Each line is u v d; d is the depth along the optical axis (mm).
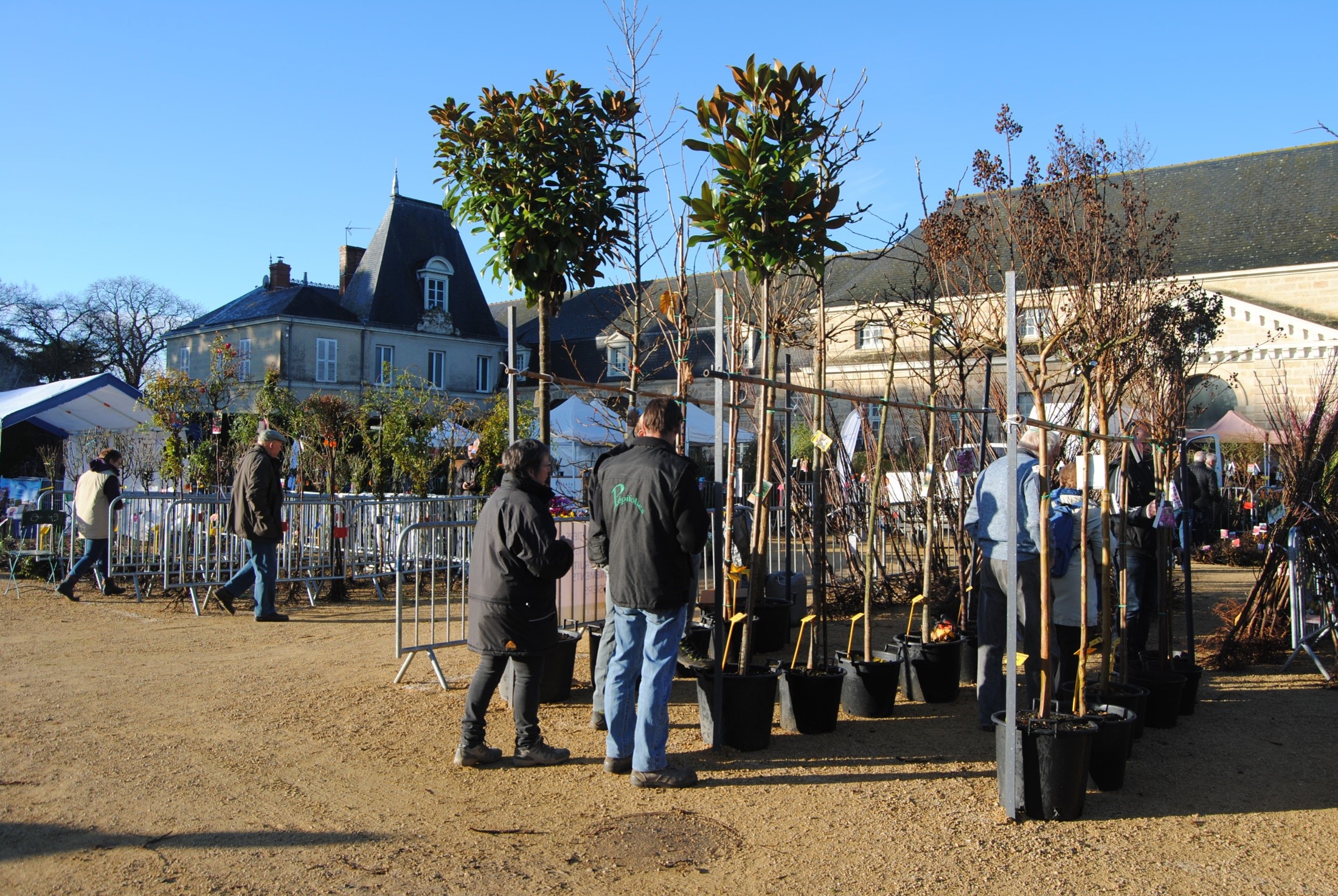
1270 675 6883
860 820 3930
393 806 4039
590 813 3986
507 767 4590
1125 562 5309
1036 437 5062
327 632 8258
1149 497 6855
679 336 6676
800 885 3318
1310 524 7172
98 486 10094
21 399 15789
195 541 9617
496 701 5820
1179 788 4387
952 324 7078
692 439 18000
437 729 5211
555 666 5812
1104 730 4273
